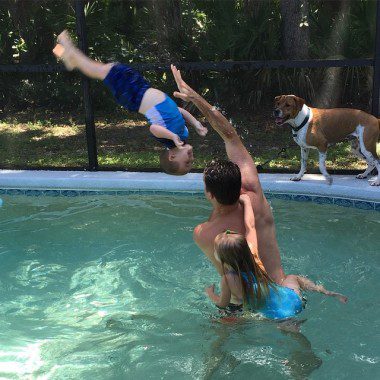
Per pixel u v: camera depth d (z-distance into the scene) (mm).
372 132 3398
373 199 3338
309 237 2836
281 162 4238
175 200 3561
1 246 2828
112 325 2051
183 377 1710
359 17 5414
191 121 2283
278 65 3648
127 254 2695
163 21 5891
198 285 2350
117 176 3857
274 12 5801
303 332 1891
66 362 1823
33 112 6359
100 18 5996
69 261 2641
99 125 5883
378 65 3566
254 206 1957
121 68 2279
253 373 1685
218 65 3719
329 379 1651
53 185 3844
